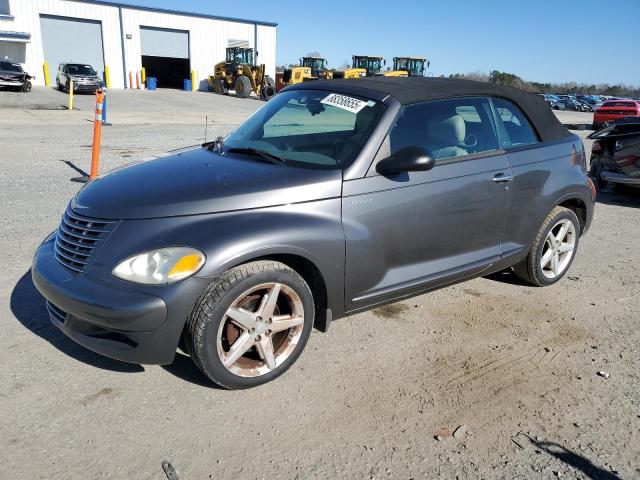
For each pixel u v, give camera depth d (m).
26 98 25.22
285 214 3.01
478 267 3.96
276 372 3.11
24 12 33.88
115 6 36.84
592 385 3.27
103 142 12.32
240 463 2.49
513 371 3.39
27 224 5.65
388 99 3.55
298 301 3.09
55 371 3.10
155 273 2.68
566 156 4.52
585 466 2.58
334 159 3.35
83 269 2.82
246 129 4.08
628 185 8.13
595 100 58.66
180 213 2.86
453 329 3.92
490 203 3.90
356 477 2.45
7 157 9.70
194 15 40.09
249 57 38.59
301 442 2.65
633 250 5.95
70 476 2.35
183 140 13.22
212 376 2.88
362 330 3.84
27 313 3.75
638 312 4.32
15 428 2.62
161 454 2.52
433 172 3.57
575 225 4.74
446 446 2.68
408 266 3.59
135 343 2.76
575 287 4.80
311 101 3.92
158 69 43.53
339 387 3.13
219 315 2.78
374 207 3.30
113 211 2.92
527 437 2.77
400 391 3.12
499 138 4.07
